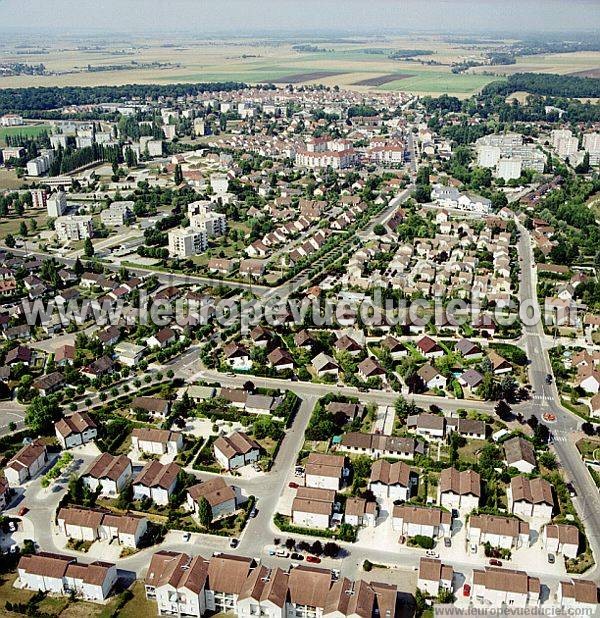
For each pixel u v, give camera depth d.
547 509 196.75
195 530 192.62
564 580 175.00
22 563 173.88
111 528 188.38
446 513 191.38
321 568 173.12
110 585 172.88
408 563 181.00
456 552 185.00
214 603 167.88
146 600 170.00
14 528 194.38
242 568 168.88
